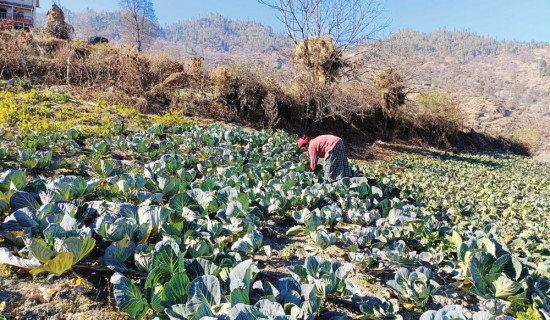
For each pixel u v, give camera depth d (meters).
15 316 2.51
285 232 4.96
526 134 40.09
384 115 24.11
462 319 2.51
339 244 4.63
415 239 4.65
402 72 26.28
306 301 2.61
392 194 7.89
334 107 17.77
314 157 7.51
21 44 15.56
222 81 16.08
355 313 3.14
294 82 18.77
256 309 2.17
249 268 2.73
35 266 2.86
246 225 4.14
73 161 6.74
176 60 18.03
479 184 13.02
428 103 27.81
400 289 3.35
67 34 22.61
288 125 17.30
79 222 3.86
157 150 8.89
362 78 23.02
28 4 38.91
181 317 2.36
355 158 15.30
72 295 2.81
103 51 17.83
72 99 12.65
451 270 3.83
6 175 4.38
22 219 3.50
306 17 19.11
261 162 8.74
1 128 8.55
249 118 16.03
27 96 11.51
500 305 3.02
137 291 2.55
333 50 18.47
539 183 15.38
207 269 2.92
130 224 3.53
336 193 6.51
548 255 5.19
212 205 4.84
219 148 9.03
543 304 3.06
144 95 14.46
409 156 18.77
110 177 5.88
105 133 9.70
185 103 14.80
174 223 3.73
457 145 29.66
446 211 8.21
